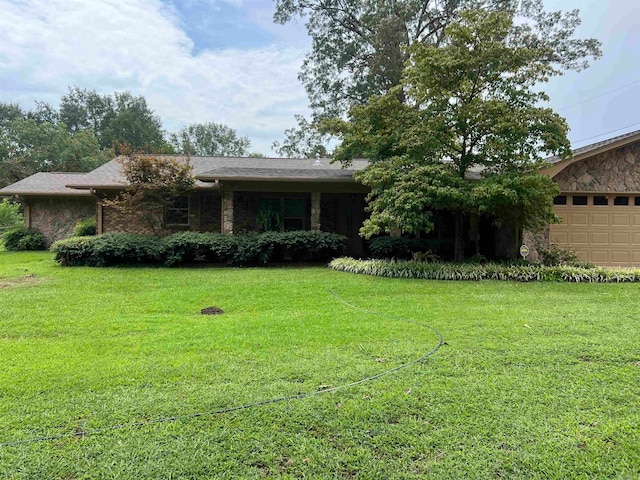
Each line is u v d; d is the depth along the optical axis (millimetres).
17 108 41719
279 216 14680
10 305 6336
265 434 2553
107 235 11414
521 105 9672
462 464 2242
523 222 9898
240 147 55375
